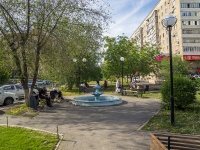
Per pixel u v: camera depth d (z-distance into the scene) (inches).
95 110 476.1
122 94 788.0
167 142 181.3
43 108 511.8
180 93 411.2
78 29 516.7
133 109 472.7
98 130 301.0
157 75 1407.5
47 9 473.7
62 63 538.3
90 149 225.1
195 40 1959.9
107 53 1218.0
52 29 492.4
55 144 243.1
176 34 2038.6
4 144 243.1
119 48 1212.5
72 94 895.1
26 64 505.4
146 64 1304.1
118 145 235.0
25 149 227.0
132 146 231.0
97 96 633.0
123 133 282.2
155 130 293.3
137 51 1337.4
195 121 334.3
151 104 538.0
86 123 349.1
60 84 1125.7
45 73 588.1
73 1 492.1
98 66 1299.2
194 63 1963.6
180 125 313.7
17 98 687.7
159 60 1358.3
